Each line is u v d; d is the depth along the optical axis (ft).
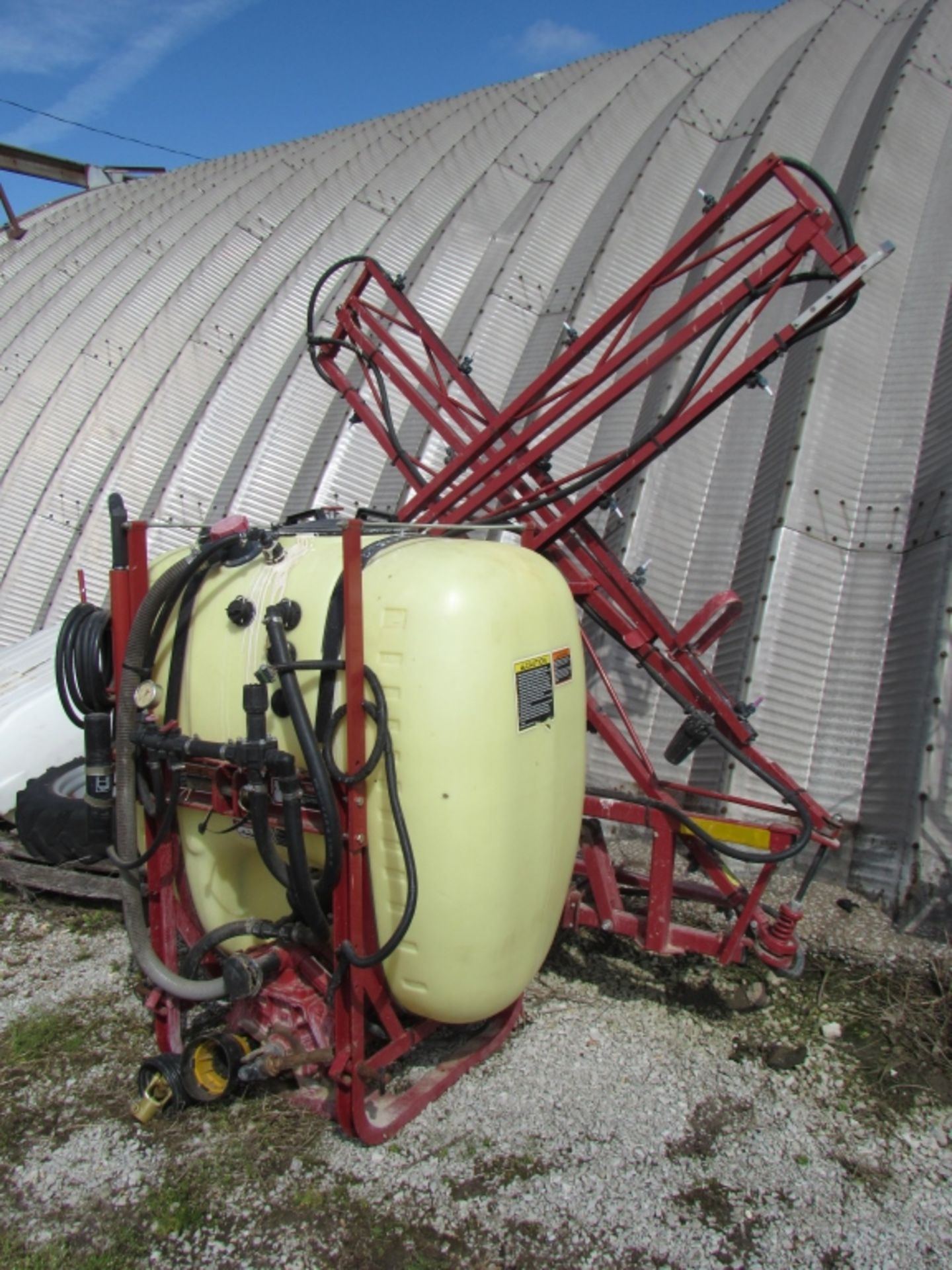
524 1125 10.91
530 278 26.61
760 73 31.32
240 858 12.09
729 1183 10.16
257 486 26.05
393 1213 9.66
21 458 28.58
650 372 12.98
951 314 20.53
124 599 10.88
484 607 9.54
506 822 9.65
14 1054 12.25
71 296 33.40
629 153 29.84
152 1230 9.49
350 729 9.35
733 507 20.31
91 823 11.18
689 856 15.02
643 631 13.98
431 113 37.22
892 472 19.27
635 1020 13.05
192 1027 12.57
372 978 10.14
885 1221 9.70
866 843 16.47
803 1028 12.97
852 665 17.95
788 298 22.63
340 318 17.22
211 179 39.65
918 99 25.49
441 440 24.75
